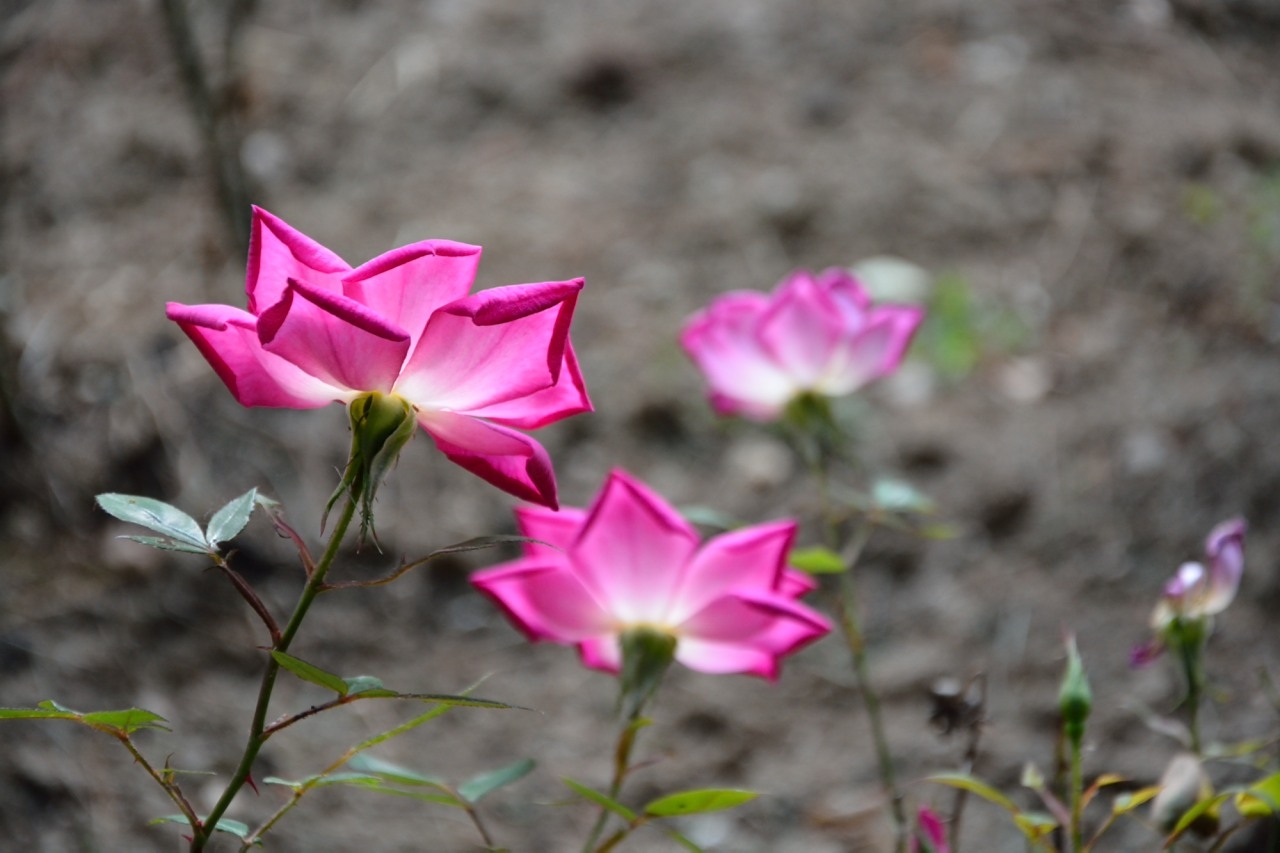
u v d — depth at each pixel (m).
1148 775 1.38
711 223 2.25
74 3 2.48
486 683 1.60
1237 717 1.45
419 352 0.97
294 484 1.74
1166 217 2.30
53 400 1.77
